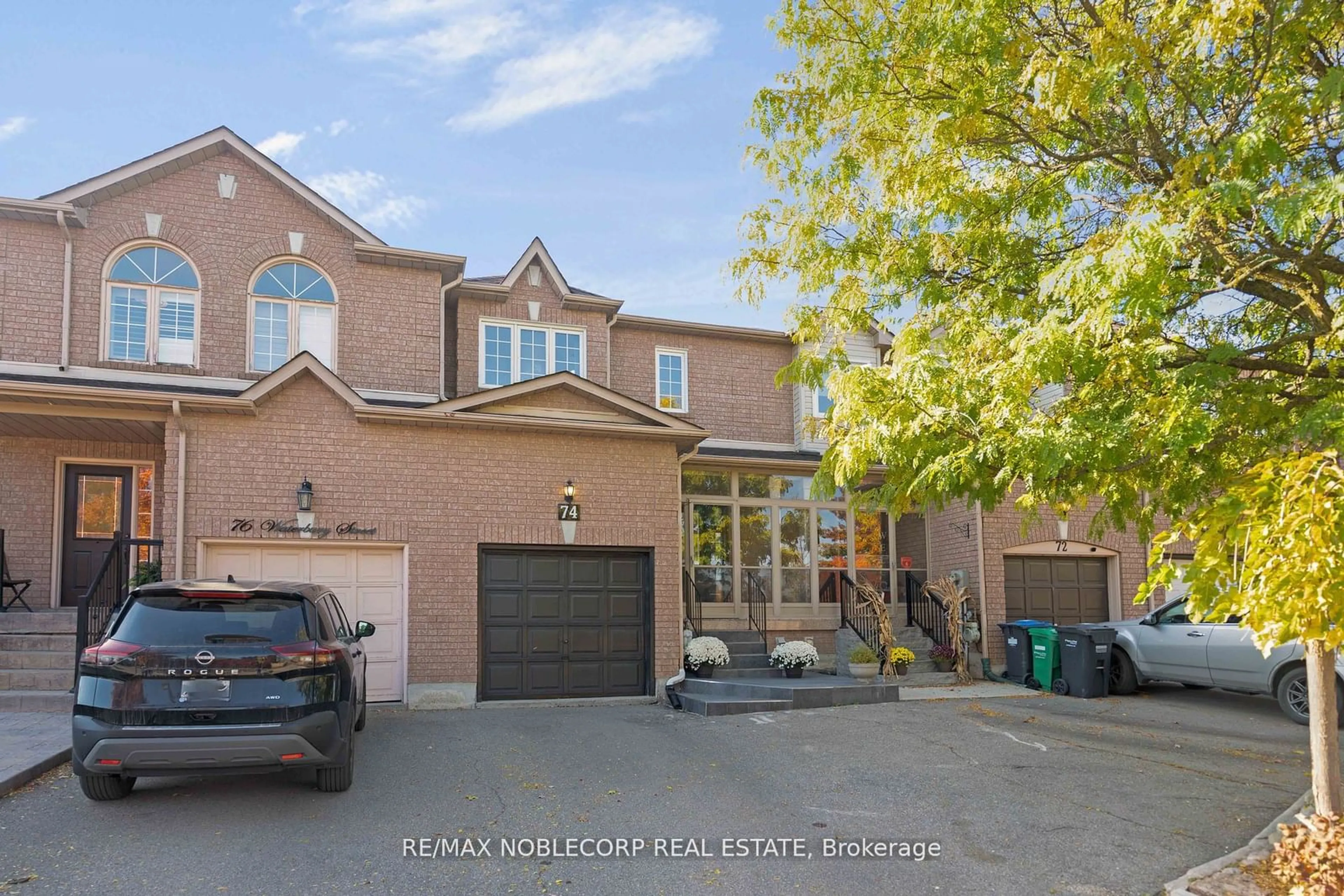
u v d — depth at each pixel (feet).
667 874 19.21
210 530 37.88
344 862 19.40
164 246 46.03
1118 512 24.41
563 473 43.42
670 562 44.70
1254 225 21.84
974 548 54.03
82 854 19.52
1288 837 18.03
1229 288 21.71
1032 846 20.93
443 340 50.24
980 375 21.77
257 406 39.11
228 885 18.07
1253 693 39.63
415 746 30.14
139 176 45.50
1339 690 35.06
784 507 56.90
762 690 39.63
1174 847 20.83
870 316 28.99
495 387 50.29
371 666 39.88
